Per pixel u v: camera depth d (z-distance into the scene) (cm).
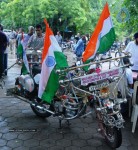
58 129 495
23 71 533
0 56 858
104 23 441
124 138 466
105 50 449
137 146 440
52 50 421
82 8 2973
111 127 414
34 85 516
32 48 715
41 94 438
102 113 411
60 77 429
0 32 855
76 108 443
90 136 470
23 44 514
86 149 426
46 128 498
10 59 1394
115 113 406
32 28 866
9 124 512
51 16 2792
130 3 721
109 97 427
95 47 442
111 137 429
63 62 429
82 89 436
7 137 461
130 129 503
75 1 2888
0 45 855
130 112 545
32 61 579
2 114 561
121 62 447
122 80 454
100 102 418
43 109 489
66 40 2825
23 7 3045
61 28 2994
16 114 564
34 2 2827
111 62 485
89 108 550
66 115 456
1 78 879
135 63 618
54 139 457
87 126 510
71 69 422
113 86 432
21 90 541
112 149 427
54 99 468
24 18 3000
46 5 2764
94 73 425
